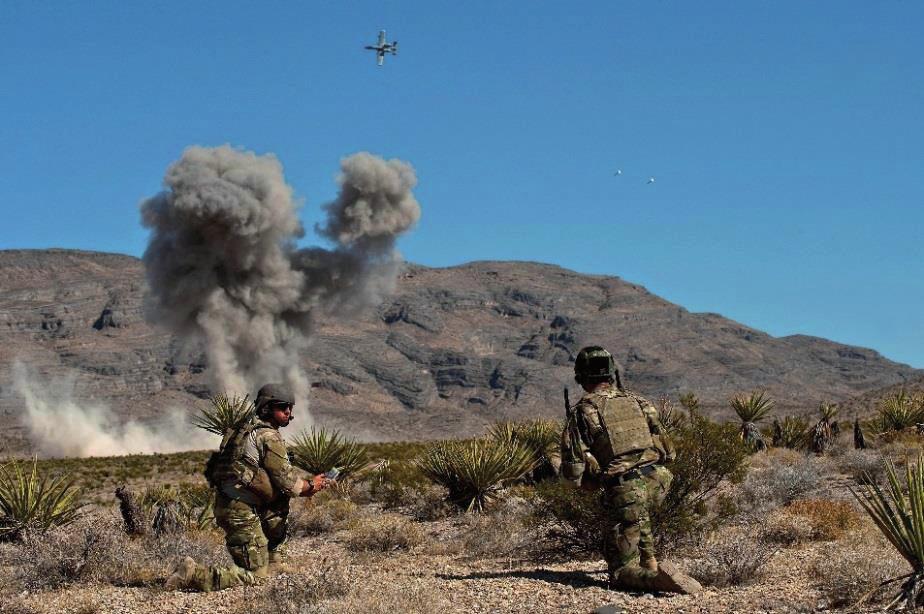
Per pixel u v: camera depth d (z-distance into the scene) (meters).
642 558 7.20
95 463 43.44
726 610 6.33
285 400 7.93
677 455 8.77
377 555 10.69
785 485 13.41
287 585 6.94
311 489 7.95
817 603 6.52
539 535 9.81
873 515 6.61
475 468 15.70
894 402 26.31
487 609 6.48
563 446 7.24
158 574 8.73
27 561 8.94
